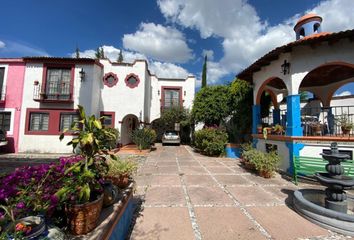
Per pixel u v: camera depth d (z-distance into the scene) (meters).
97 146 2.58
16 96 12.96
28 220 1.89
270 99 11.80
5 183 2.31
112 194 2.94
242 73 9.72
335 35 6.02
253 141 9.67
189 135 20.08
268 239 3.13
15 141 12.65
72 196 2.22
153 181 6.22
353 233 3.23
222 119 14.02
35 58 12.87
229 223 3.61
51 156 11.44
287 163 7.05
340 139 6.22
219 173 7.34
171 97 19.55
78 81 13.29
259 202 4.60
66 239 2.01
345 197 3.96
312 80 10.42
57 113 13.00
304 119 8.55
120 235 2.92
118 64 15.48
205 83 23.95
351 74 9.33
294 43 6.53
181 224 3.55
